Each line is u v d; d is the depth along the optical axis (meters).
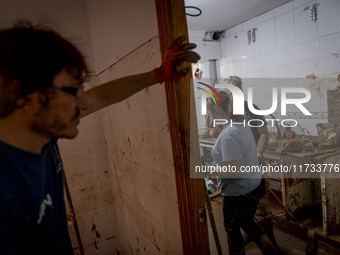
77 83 0.55
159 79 0.76
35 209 0.55
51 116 0.51
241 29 3.43
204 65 3.88
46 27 0.58
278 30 2.91
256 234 1.56
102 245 2.03
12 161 0.49
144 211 1.43
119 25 1.27
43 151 0.62
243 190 1.46
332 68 2.45
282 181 2.33
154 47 0.96
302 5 2.60
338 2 2.30
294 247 1.98
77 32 1.73
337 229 2.08
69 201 1.55
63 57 0.51
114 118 1.64
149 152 1.22
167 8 0.83
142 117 1.23
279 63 2.98
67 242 0.77
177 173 0.97
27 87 0.47
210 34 3.79
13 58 0.45
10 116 0.50
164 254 1.28
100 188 1.96
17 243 0.51
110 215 2.03
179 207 1.01
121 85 0.77
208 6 2.68
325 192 1.97
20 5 1.52
